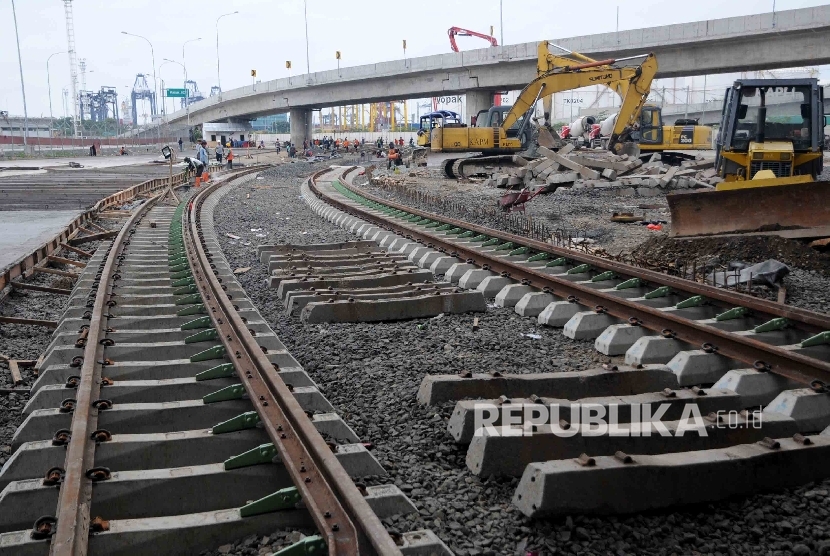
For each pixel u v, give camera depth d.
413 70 63.84
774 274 8.94
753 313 7.07
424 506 3.91
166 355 6.43
